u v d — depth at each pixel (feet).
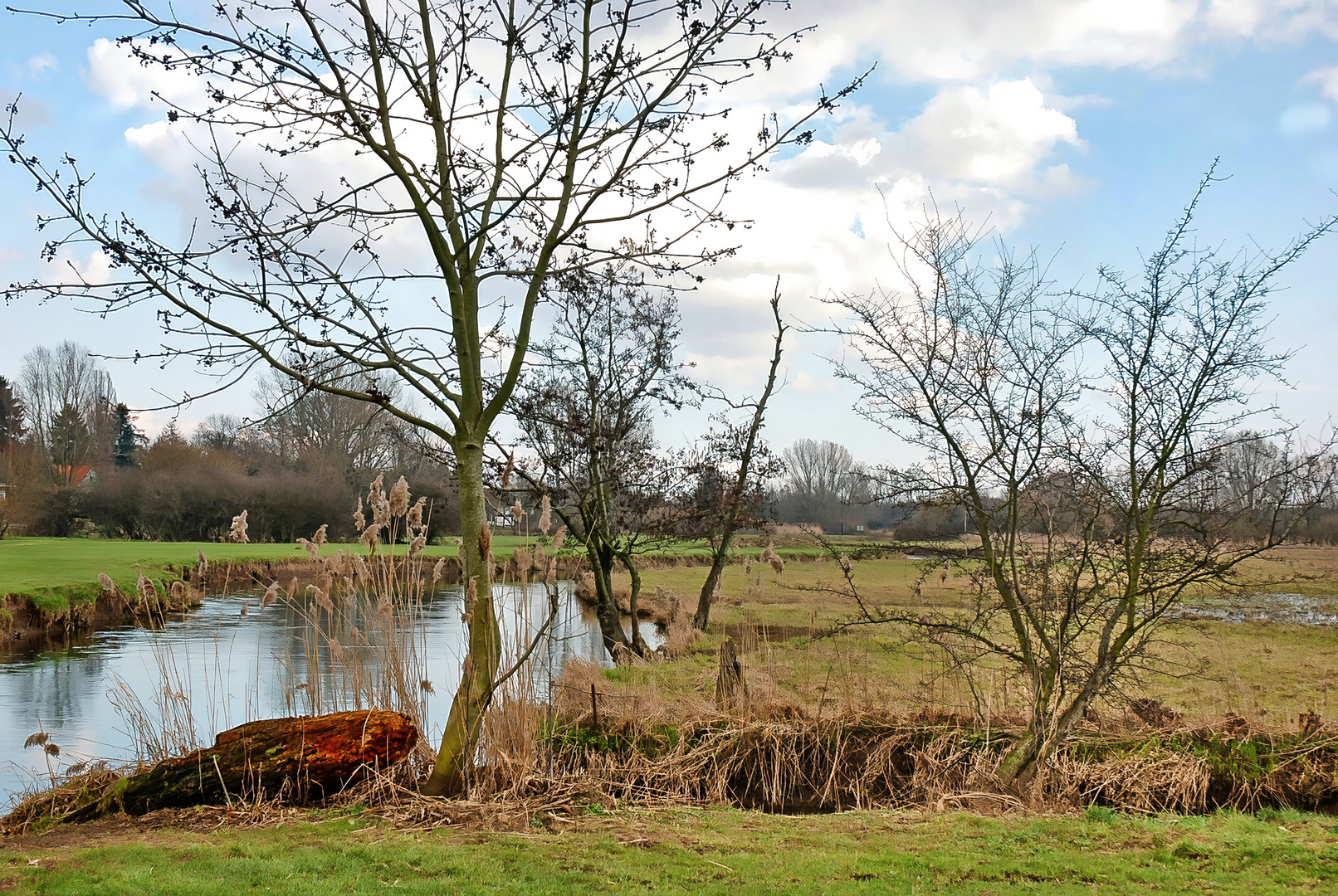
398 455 90.99
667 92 21.04
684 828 21.33
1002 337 25.14
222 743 23.38
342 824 20.67
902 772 27.73
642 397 53.67
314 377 20.75
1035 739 25.50
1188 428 24.25
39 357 197.88
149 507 147.64
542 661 29.66
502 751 24.16
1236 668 40.75
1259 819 23.48
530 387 49.29
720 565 55.72
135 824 21.07
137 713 29.01
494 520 37.37
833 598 73.15
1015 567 25.62
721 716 29.66
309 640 26.61
